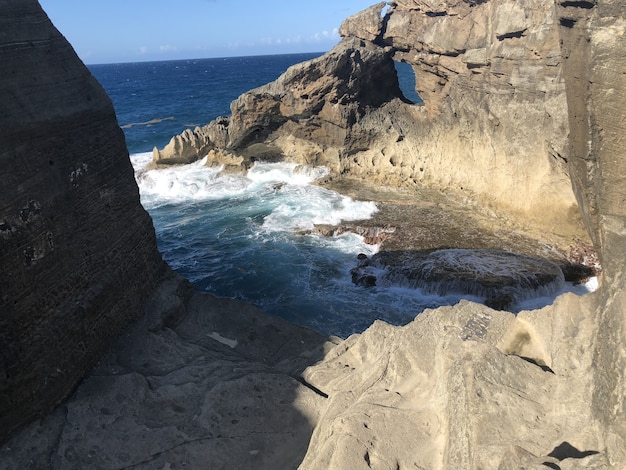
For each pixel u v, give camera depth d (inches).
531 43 863.7
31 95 369.1
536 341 310.8
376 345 425.7
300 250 893.8
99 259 431.5
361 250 882.1
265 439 361.4
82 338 403.9
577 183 261.3
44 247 363.9
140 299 498.6
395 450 269.7
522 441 227.6
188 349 462.9
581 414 227.3
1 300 325.4
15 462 324.8
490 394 253.9
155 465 337.4
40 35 396.8
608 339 212.1
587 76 222.8
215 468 338.3
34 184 356.5
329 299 737.6
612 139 217.6
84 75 446.9
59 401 374.0
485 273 746.8
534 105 892.6
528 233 890.7
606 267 229.1
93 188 428.8
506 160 954.7
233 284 789.9
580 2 221.3
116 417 369.7
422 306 711.1
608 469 188.1
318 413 382.0
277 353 498.6
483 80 991.0
